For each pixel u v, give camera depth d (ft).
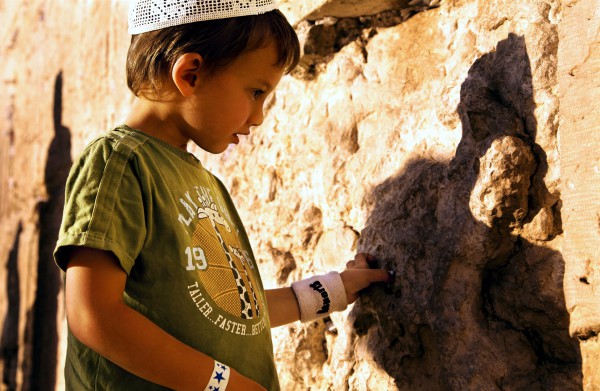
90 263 3.48
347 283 4.87
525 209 4.08
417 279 4.61
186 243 3.81
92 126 13.37
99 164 3.64
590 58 3.81
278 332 5.82
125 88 11.28
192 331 3.72
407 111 5.18
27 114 19.42
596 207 3.69
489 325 4.21
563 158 3.90
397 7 5.44
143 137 3.89
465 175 4.38
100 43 13.15
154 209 3.72
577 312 3.78
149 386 3.66
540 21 4.22
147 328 3.53
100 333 3.43
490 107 4.34
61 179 17.02
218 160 7.12
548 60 4.14
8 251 19.51
